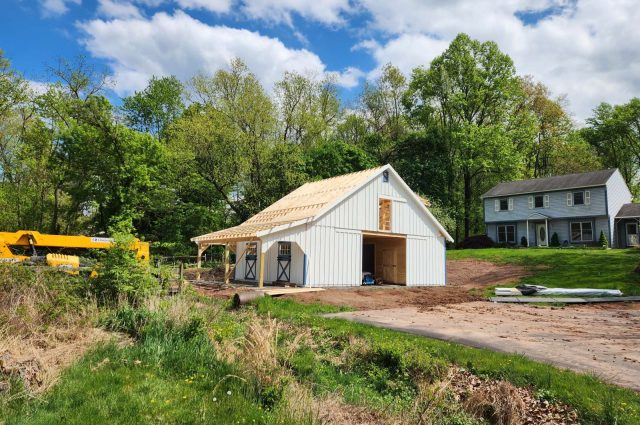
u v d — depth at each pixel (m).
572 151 50.25
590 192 38.06
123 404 5.61
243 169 34.66
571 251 30.38
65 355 7.24
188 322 8.80
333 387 6.98
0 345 6.80
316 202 21.98
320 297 16.11
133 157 30.45
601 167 51.94
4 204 32.31
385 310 14.43
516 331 10.49
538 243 41.56
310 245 19.84
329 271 20.42
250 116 36.09
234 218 37.53
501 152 42.81
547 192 40.84
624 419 5.30
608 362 7.59
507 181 48.84
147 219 33.78
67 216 34.09
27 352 6.93
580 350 8.48
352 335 9.22
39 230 33.59
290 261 20.48
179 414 5.43
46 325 8.36
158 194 32.38
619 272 21.97
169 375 6.84
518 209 42.88
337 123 51.16
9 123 33.06
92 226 33.62
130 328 8.95
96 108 30.41
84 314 9.23
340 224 21.12
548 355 8.05
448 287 22.81
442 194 44.75
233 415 5.49
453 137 44.66
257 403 6.04
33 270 10.03
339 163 40.28
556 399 6.05
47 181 32.31
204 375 6.90
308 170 39.50
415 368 7.40
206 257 34.34
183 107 44.81
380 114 53.34
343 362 8.10
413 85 48.66
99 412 5.34
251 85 37.56
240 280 23.30
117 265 10.79
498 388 6.34
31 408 5.41
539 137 54.25
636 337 9.80
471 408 6.21
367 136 48.50
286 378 6.70
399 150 46.91
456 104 45.19
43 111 31.47
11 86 31.30
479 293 20.12
